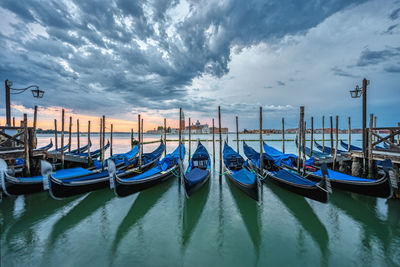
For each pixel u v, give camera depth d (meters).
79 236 6.09
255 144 46.25
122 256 5.20
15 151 9.49
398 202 8.09
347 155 11.65
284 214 7.54
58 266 4.82
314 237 5.98
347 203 8.27
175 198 9.38
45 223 6.86
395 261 4.91
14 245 5.61
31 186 8.11
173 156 14.02
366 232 6.16
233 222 6.99
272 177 10.38
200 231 6.42
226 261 5.02
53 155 12.39
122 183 7.80
